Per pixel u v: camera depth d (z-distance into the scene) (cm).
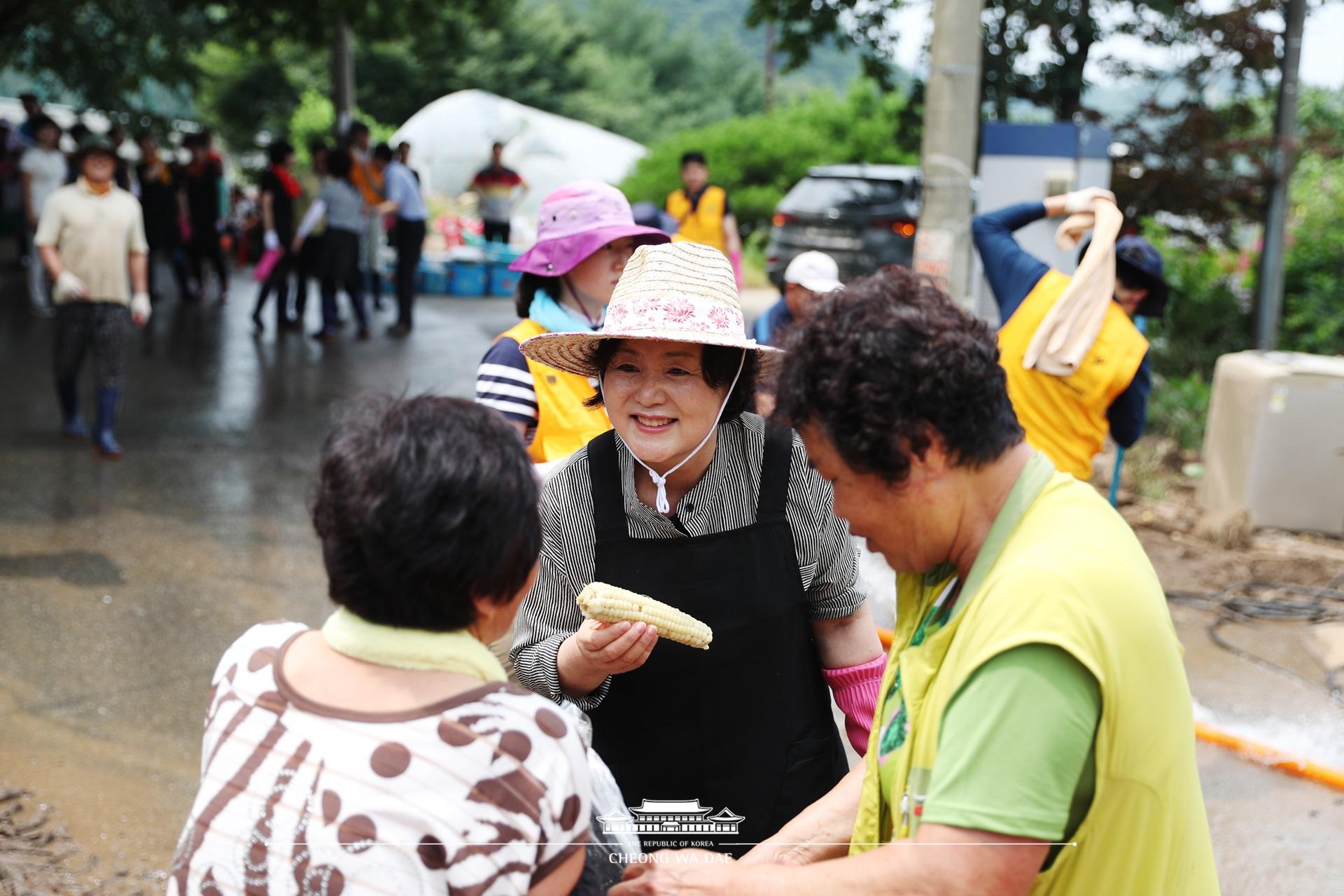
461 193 3106
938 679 155
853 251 1430
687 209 1180
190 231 1559
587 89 5409
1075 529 154
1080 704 143
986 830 142
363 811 138
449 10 1852
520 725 144
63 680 466
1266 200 1051
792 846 198
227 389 1019
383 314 1523
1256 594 625
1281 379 714
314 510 149
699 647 208
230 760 146
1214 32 1052
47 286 1358
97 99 2367
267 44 1808
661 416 218
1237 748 450
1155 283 501
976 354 153
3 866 338
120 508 684
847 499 163
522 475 150
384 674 146
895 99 2841
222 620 535
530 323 324
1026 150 845
